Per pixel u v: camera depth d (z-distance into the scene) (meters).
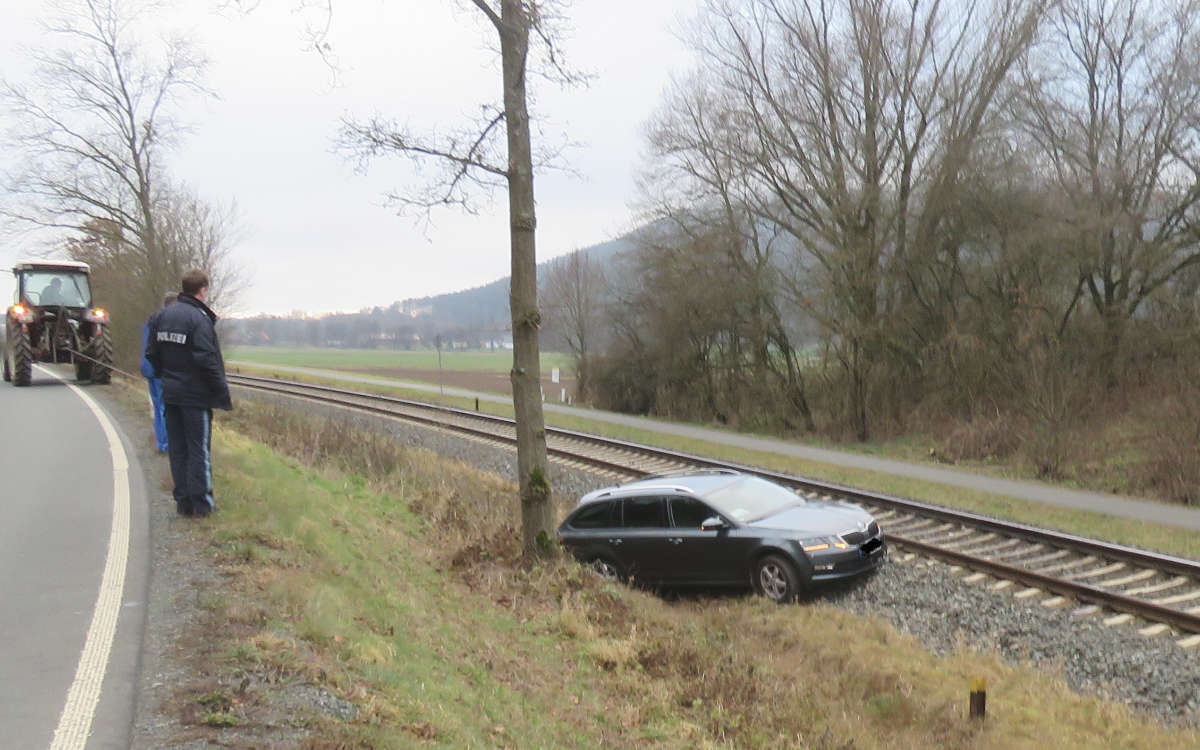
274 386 35.75
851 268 29.33
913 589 10.30
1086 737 6.80
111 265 30.59
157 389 10.88
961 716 7.08
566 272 51.22
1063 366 24.20
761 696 7.24
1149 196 26.02
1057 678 8.02
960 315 29.50
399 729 4.47
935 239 29.36
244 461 10.30
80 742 3.88
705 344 39.19
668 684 7.19
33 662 4.73
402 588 7.75
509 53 9.30
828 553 10.14
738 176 32.78
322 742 3.99
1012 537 12.43
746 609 10.16
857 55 28.81
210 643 5.00
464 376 58.59
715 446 25.89
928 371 29.94
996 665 8.25
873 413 30.28
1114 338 26.09
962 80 27.72
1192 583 10.19
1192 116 24.36
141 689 4.43
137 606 5.59
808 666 8.34
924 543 11.62
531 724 5.61
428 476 15.96
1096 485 18.83
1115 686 7.87
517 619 8.29
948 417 28.12
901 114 28.73
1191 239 25.12
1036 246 26.69
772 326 34.59
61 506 8.23
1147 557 10.70
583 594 9.20
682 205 36.03
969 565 10.96
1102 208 25.89
